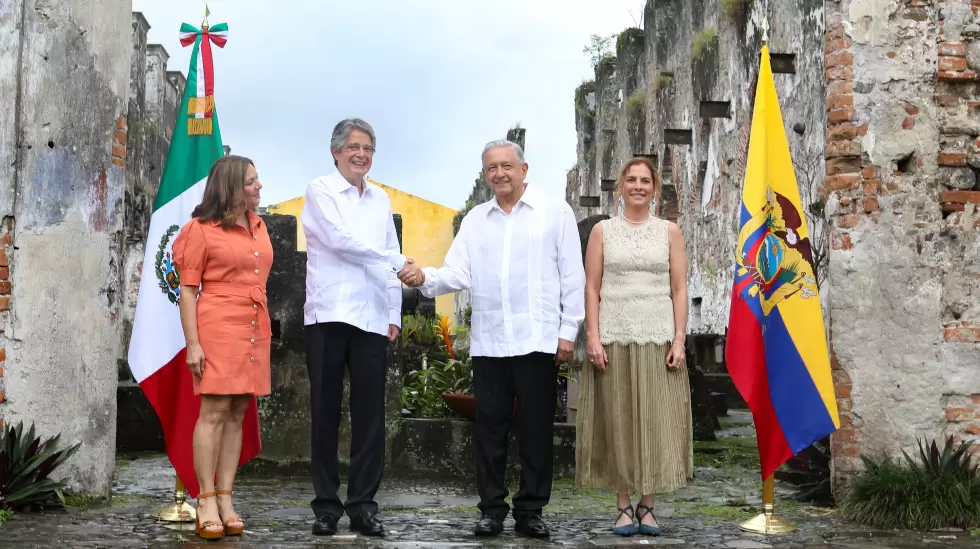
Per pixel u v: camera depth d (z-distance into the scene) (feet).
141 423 31.17
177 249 15.93
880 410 19.99
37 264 19.47
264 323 16.26
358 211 16.84
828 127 20.65
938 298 20.16
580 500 21.61
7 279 19.34
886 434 19.95
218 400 15.79
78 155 19.88
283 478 24.54
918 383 20.01
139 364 18.17
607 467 16.93
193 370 15.58
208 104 19.22
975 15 20.65
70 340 19.61
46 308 19.48
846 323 20.16
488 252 16.88
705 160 60.80
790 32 44.47
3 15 19.57
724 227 56.44
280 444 24.70
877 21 20.45
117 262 20.48
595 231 17.34
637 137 77.92
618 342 16.81
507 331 16.46
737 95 53.78
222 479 16.17
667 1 71.41
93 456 19.72
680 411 16.84
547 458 16.58
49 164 19.63
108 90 20.30
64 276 19.62
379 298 16.70
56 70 19.76
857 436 19.99
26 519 17.33
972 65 20.57
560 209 17.03
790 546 15.88
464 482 24.39
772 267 18.51
